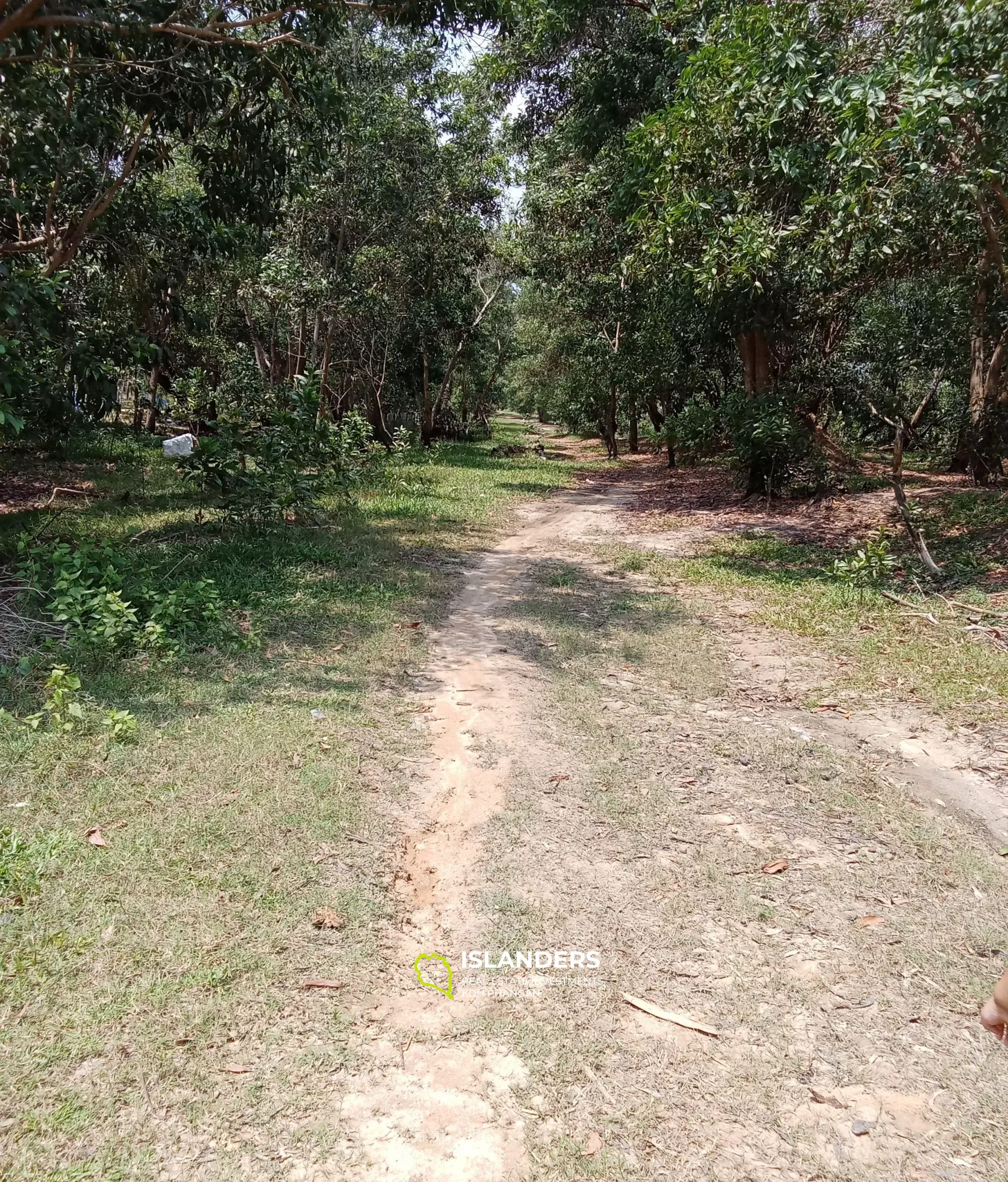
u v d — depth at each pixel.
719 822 3.91
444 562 9.39
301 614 6.75
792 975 2.90
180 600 6.06
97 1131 2.18
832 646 6.55
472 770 4.37
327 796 3.89
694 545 11.22
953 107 6.41
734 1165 2.19
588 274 19.53
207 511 10.55
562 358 28.97
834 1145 2.25
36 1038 2.43
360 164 16.45
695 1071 2.49
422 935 3.08
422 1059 2.50
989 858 3.67
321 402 12.58
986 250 8.77
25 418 9.62
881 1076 2.48
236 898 3.12
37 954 2.75
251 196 9.20
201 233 10.10
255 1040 2.50
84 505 11.34
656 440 28.25
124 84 7.78
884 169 7.74
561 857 3.59
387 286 19.53
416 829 3.80
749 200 8.72
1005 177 7.20
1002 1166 2.20
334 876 3.31
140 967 2.73
